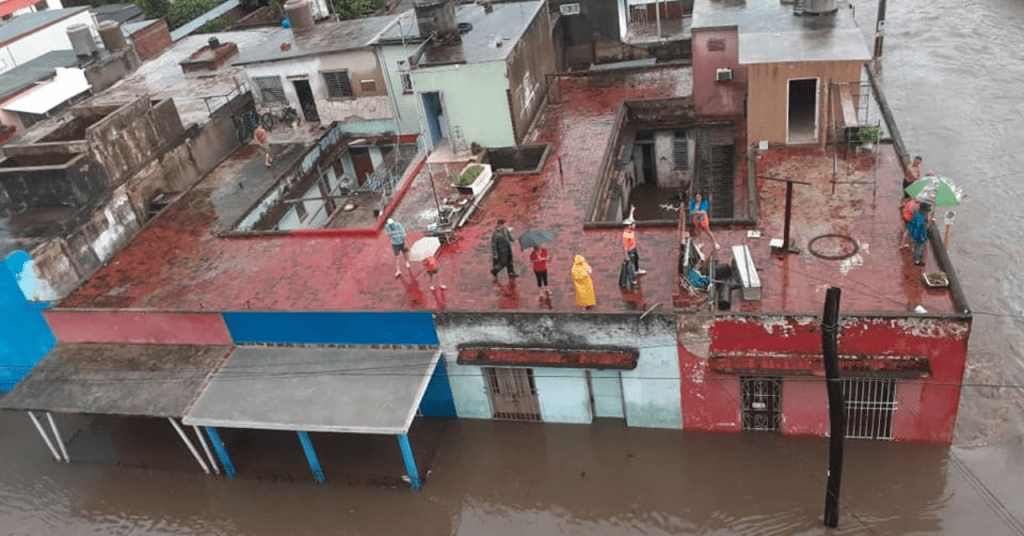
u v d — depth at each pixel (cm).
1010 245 2666
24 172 2723
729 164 2848
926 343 1806
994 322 2377
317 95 3381
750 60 2538
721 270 1980
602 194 2617
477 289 2188
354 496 2144
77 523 2216
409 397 2031
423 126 3055
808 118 2766
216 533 2114
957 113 3466
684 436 2136
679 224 2178
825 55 2486
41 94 3656
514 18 3172
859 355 1872
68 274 2656
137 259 2675
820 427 2023
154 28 4525
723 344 1934
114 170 2906
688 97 3122
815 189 2397
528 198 2633
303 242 2614
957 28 4288
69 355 2406
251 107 3522
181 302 2366
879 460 1973
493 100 2894
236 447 2352
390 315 2125
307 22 3597
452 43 3036
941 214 2847
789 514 1900
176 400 2147
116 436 2492
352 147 3369
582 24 3706
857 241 2122
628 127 3200
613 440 2167
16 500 2320
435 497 2108
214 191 3081
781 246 2123
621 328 1970
